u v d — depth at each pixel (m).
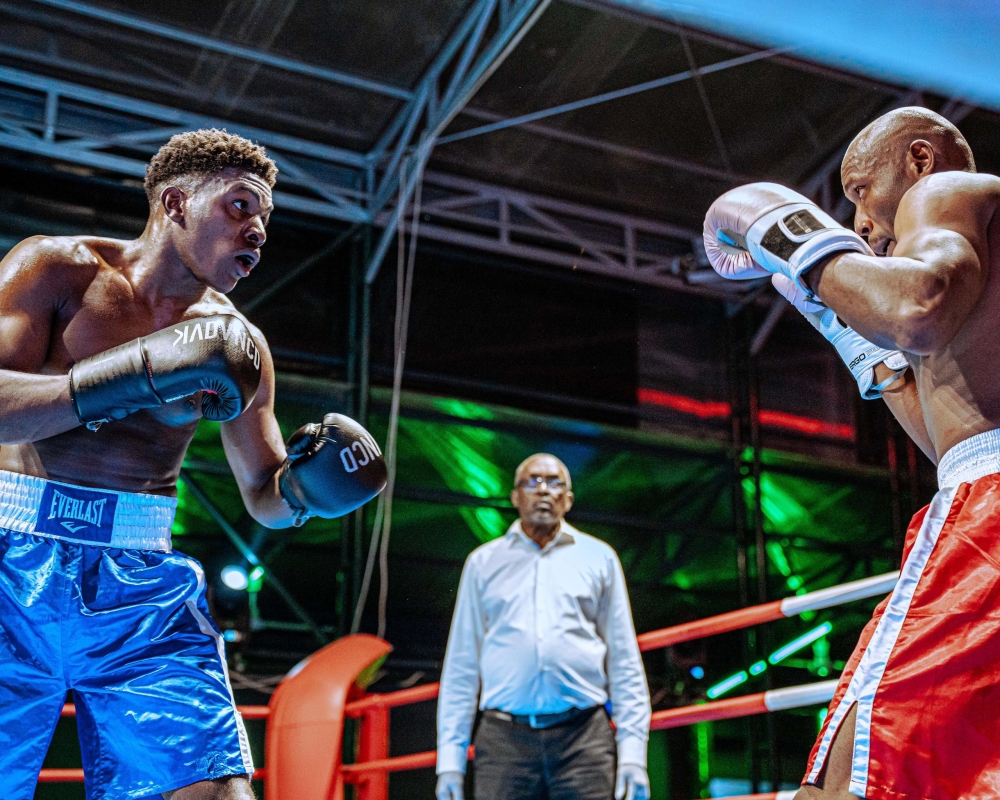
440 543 8.88
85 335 1.60
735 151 8.29
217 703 1.59
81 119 7.50
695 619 9.29
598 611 3.21
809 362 9.51
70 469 1.59
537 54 7.29
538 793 3.01
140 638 1.58
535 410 8.79
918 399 1.52
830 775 1.23
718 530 9.05
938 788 1.15
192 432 1.73
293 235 8.32
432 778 8.47
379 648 3.62
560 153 8.28
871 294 1.26
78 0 6.64
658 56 7.31
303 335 8.27
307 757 3.25
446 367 8.60
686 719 2.87
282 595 7.77
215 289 1.70
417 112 7.54
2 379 1.45
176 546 7.82
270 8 6.79
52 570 1.53
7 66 7.20
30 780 1.50
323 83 7.49
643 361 9.19
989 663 1.18
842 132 8.00
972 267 1.26
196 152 1.67
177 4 6.75
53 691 1.53
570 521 8.90
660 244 9.21
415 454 8.70
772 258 1.39
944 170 1.43
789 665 9.09
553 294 9.10
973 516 1.26
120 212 7.76
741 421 9.15
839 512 9.56
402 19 6.95
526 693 3.03
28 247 1.59
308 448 1.83
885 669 1.22
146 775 1.54
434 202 8.40
